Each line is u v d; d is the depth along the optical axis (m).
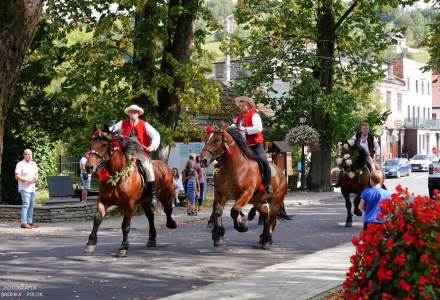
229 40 27.53
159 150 23.28
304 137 34.12
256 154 13.02
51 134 26.34
